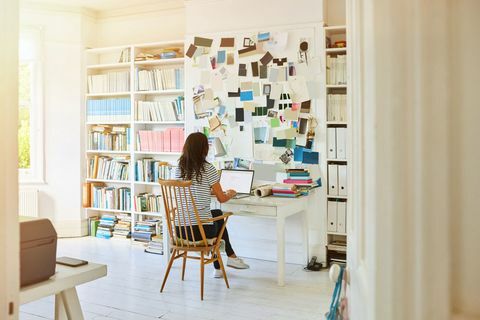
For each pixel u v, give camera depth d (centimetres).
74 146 567
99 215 592
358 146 74
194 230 349
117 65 555
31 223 137
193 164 353
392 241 45
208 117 482
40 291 136
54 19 557
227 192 386
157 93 539
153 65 556
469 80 42
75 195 568
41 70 551
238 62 466
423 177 43
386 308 46
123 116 550
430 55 43
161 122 521
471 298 43
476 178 42
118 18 579
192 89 490
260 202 382
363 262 66
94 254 478
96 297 342
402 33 44
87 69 575
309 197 439
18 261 94
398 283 45
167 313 310
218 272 395
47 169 558
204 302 333
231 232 477
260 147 457
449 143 43
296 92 441
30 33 546
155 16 559
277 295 349
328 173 432
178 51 529
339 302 109
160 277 395
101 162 565
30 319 298
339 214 429
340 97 427
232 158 470
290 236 449
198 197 353
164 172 527
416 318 44
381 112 47
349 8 99
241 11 464
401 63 44
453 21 42
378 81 47
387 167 46
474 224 42
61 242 535
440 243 43
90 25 580
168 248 438
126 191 547
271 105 451
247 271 416
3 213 90
